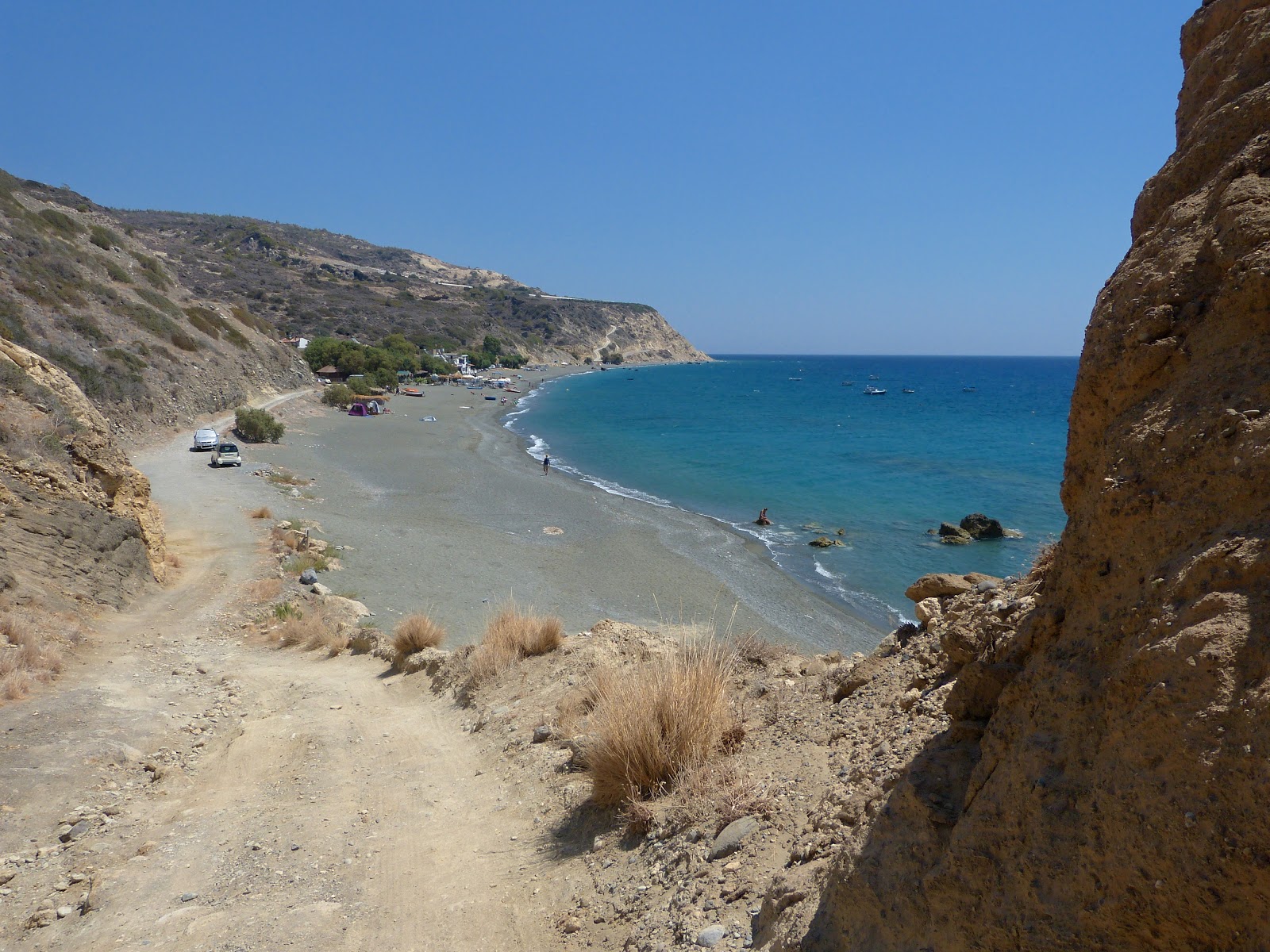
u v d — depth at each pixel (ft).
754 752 16.49
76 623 45.68
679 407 338.54
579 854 15.81
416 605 72.08
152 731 29.91
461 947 13.46
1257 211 7.64
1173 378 7.89
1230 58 9.75
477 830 18.58
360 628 50.26
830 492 141.28
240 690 36.58
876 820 8.81
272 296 460.96
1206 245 8.15
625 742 17.12
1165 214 9.23
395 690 35.32
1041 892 6.35
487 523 109.40
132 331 179.73
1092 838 6.11
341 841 18.63
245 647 48.73
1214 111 9.41
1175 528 6.84
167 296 226.17
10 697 31.76
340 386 250.16
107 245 220.64
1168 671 5.95
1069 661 7.24
